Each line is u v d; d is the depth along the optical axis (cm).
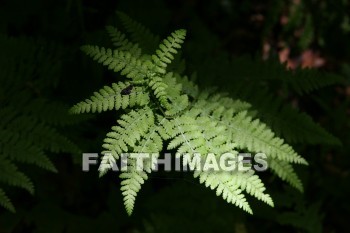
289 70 212
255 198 228
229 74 213
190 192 226
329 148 252
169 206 225
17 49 214
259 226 237
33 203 225
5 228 220
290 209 243
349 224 249
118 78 218
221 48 290
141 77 183
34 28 232
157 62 184
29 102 201
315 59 289
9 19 232
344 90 287
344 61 291
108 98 180
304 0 253
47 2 235
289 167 194
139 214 229
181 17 264
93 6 232
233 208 226
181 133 181
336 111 257
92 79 219
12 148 193
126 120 180
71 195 234
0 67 209
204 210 224
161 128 181
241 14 304
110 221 227
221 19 301
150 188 232
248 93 206
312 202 246
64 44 228
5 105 202
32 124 196
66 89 216
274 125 202
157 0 237
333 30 262
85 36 221
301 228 236
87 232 225
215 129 183
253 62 214
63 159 235
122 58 184
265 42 291
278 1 252
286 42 272
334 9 254
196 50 224
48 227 222
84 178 235
